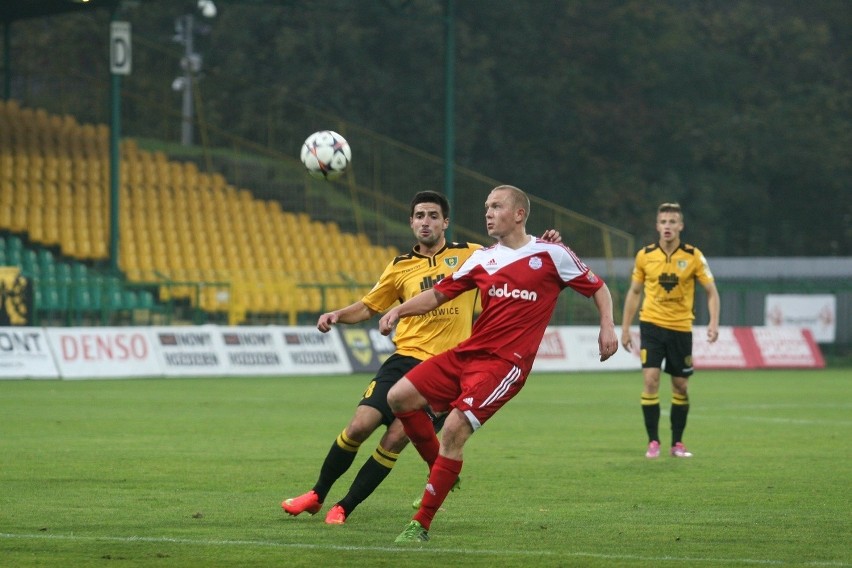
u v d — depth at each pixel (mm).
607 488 34094
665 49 194750
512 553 23969
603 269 123125
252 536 25656
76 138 121375
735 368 110562
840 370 112188
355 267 121688
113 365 84438
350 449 27578
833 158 193125
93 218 111938
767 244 191000
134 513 28688
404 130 175625
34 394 68562
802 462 40812
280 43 168375
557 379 92000
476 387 25000
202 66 168500
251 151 150625
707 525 27766
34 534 25719
